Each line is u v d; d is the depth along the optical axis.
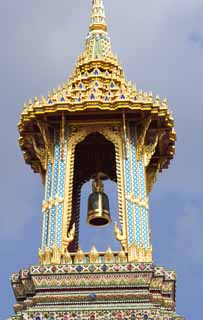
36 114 31.53
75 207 34.25
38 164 34.03
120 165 31.30
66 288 27.77
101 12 37.03
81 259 28.67
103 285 27.77
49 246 29.31
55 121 32.06
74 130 32.06
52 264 28.34
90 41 35.62
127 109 31.31
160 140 33.28
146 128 31.73
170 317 26.84
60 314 27.08
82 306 27.38
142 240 29.39
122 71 34.56
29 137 32.84
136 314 26.95
